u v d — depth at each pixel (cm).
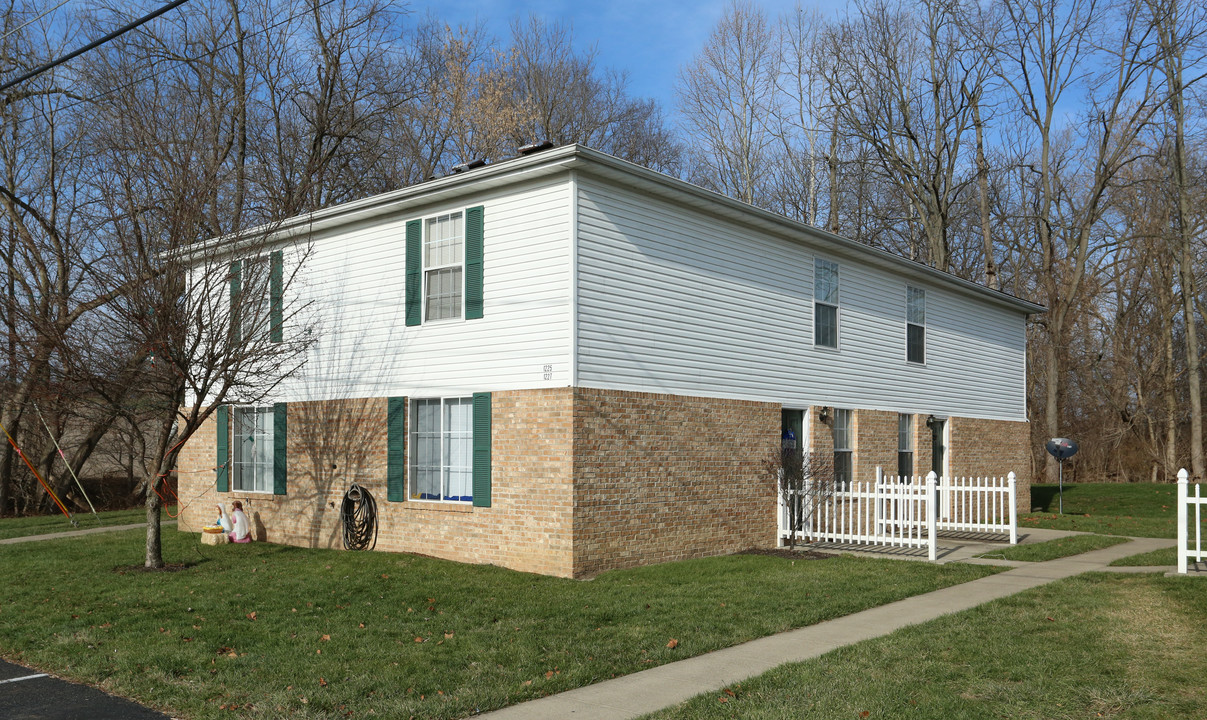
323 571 1287
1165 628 874
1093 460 4134
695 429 1435
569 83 3825
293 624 945
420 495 1448
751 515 1545
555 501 1246
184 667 788
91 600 1105
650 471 1351
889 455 1906
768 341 1598
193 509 1828
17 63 2525
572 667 767
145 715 674
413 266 1458
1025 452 2492
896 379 1947
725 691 692
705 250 1477
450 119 3250
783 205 3803
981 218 3772
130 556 1488
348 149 3058
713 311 1484
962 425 2197
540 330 1283
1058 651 791
